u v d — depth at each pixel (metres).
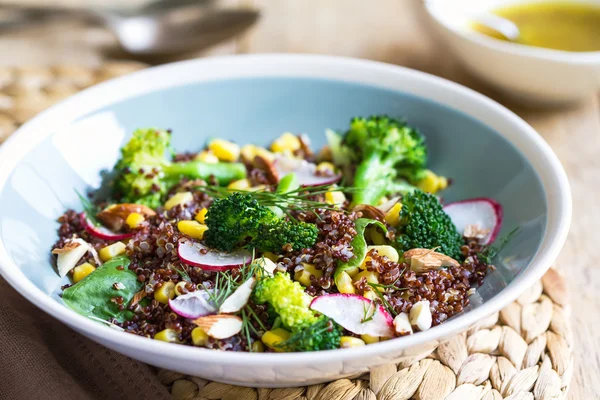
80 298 0.33
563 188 0.34
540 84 0.46
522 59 0.44
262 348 0.31
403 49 0.53
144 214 0.37
